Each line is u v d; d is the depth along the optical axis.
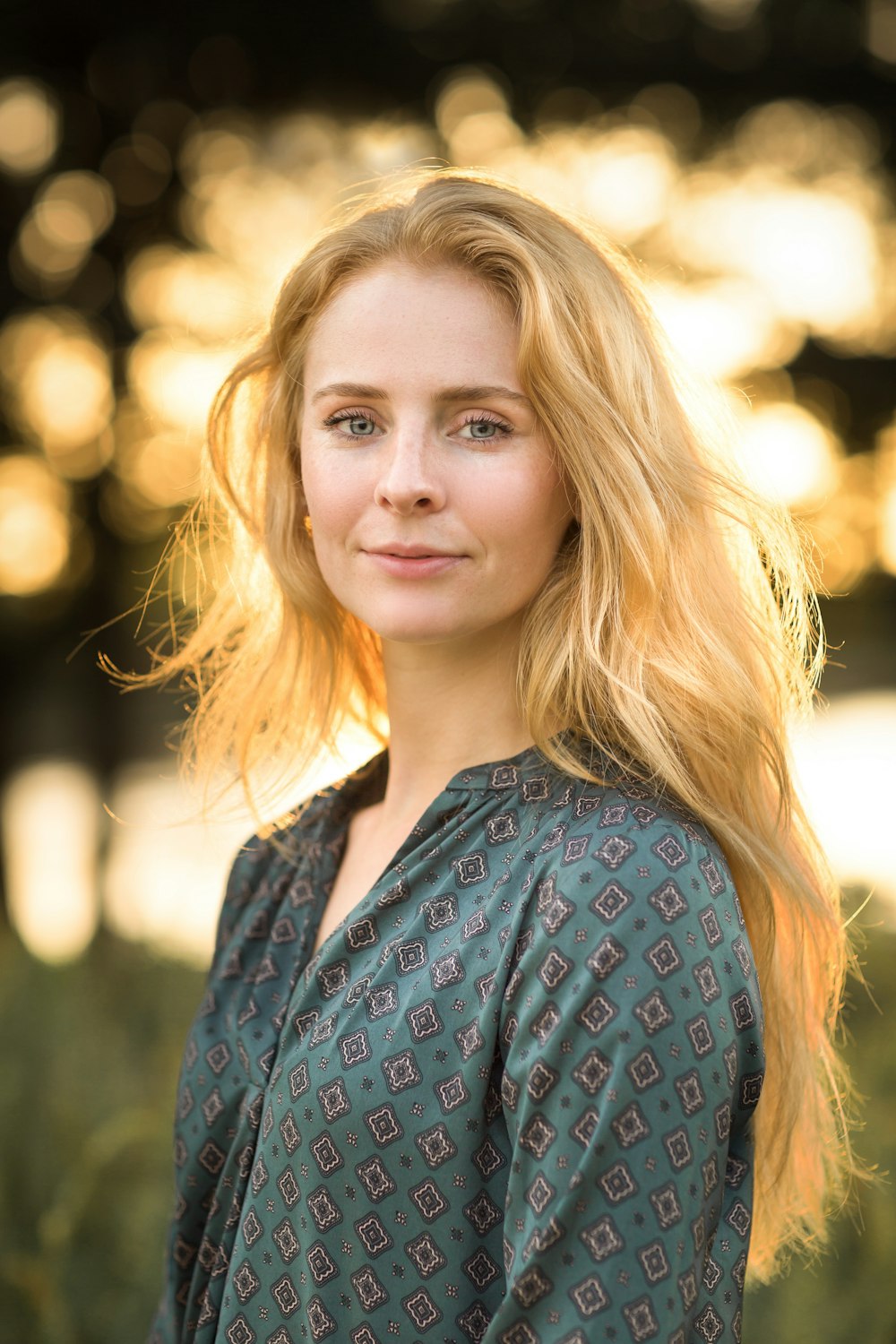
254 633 2.59
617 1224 1.58
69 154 8.45
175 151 8.38
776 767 2.01
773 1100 2.22
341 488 1.95
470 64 8.44
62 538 8.96
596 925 1.67
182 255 8.48
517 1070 1.68
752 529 2.14
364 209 2.19
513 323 1.92
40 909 11.16
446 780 2.12
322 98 8.33
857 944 4.19
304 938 2.21
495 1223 1.76
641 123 8.74
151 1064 4.22
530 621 2.02
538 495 1.93
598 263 2.00
